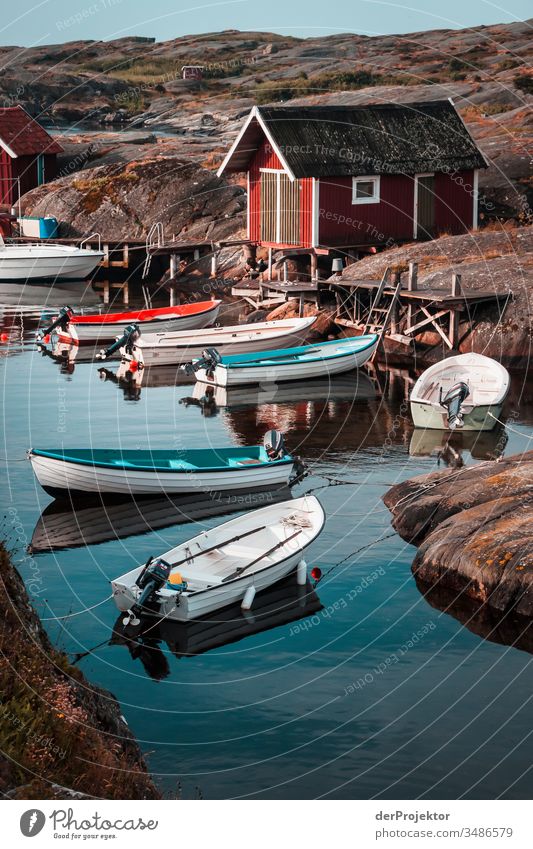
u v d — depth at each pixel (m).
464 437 23.45
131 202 48.12
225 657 13.57
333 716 12.09
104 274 48.06
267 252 41.06
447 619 14.52
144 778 9.70
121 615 14.70
